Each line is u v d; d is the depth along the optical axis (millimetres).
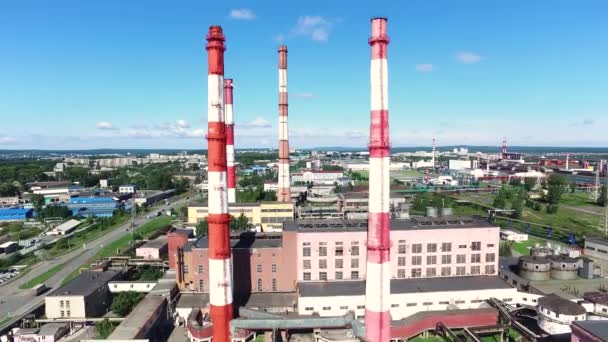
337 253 96562
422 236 96875
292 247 97062
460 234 98000
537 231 171875
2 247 148000
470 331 76250
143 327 77000
